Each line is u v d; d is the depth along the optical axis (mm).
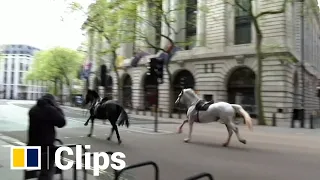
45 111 5355
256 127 22594
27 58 126000
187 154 10570
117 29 30750
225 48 33000
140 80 43281
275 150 11727
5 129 16641
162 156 10141
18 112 31359
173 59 37312
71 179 6793
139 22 30781
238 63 31609
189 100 13570
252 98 31516
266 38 30141
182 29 36750
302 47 31875
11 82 123938
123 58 46219
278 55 28984
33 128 5391
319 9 39188
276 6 29781
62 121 5438
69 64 61625
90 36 48125
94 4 32344
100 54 36594
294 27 33250
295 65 33031
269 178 7672
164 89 38750
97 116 13789
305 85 39781
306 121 32438
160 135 15656
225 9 33375
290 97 30312
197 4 36219
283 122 27922
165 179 7379
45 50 66250
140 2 27984
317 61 55688
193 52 35812
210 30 34406
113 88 48281
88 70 52031
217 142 13469
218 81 33219
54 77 66812
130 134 15875
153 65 16875
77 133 15711
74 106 56875
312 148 12422
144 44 42188
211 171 8266
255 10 30953
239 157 10219
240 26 32812
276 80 29141
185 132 17109
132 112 39094
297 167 8906
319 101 52594
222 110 12406
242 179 7547
